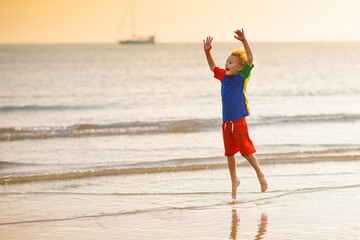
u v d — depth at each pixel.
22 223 6.86
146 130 16.70
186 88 39.25
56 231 6.49
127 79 50.41
